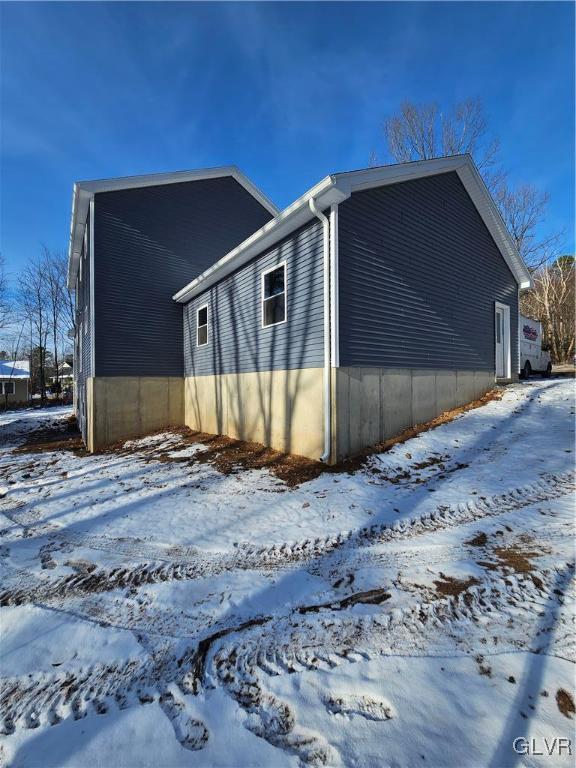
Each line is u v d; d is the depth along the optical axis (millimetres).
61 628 2631
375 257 6898
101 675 2184
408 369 7605
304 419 6777
